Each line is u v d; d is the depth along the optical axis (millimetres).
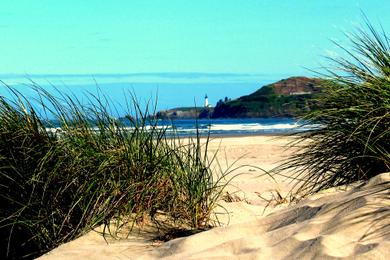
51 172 4617
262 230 3977
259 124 48000
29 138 4879
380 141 4336
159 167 4832
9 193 4727
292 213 4012
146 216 4723
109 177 4676
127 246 4250
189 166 4977
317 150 4793
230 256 3514
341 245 3316
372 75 4605
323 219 3684
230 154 15234
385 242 3219
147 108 5012
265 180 8930
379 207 3594
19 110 5023
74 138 4887
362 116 4418
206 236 3957
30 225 4523
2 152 4824
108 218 4648
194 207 4770
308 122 4863
